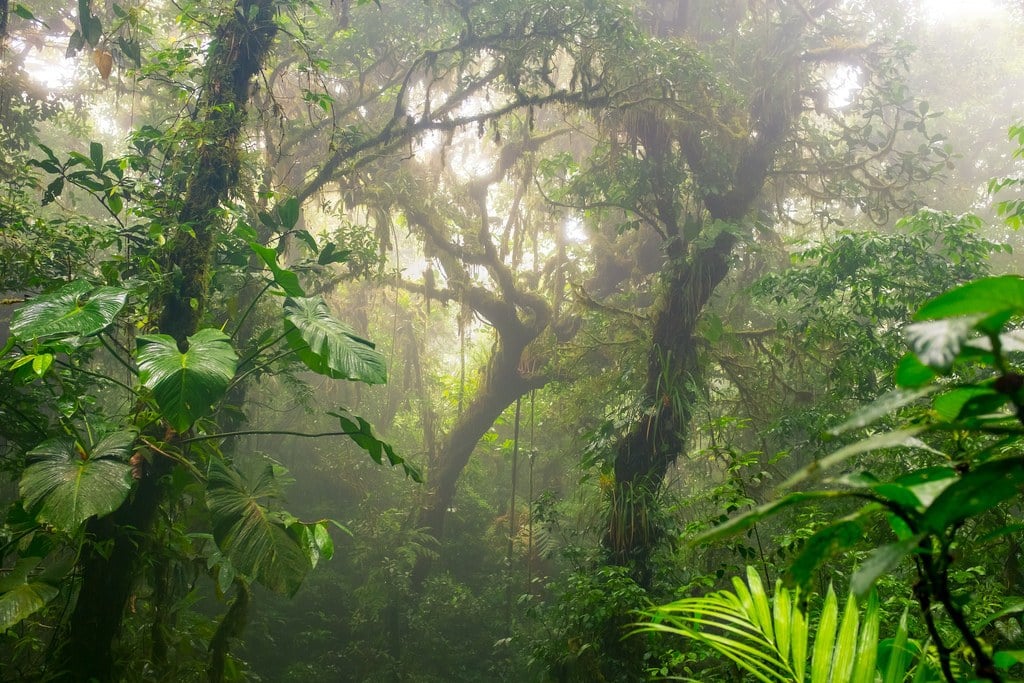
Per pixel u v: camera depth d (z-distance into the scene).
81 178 6.75
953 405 1.17
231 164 7.06
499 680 14.08
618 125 10.73
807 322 9.66
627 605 7.94
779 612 2.09
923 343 0.84
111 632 5.71
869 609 1.91
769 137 10.43
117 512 5.76
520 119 12.49
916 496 1.15
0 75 11.80
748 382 11.23
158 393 4.38
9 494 11.04
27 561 5.25
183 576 7.31
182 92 7.91
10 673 6.15
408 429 18.61
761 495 8.58
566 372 13.61
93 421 6.20
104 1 12.02
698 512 9.48
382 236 13.27
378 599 14.52
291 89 13.39
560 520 15.74
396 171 13.13
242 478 5.50
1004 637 3.09
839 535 1.15
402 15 12.34
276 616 14.44
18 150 12.48
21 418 6.82
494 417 15.96
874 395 9.27
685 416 9.92
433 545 15.84
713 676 4.63
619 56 9.93
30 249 6.73
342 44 12.40
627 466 10.03
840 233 8.95
